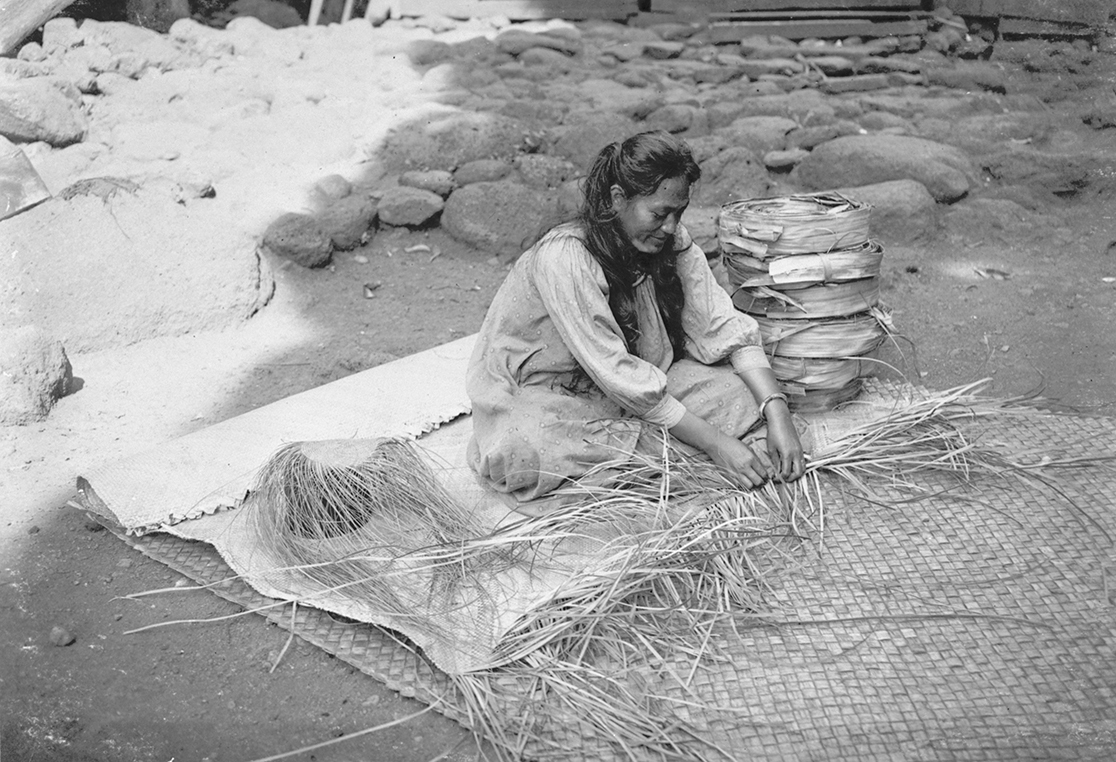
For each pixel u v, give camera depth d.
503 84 6.52
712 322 3.14
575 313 2.88
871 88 6.64
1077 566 2.74
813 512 2.97
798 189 5.51
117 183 4.66
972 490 3.07
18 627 2.77
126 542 3.07
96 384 3.96
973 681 2.39
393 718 2.43
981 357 3.99
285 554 2.86
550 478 2.96
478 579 2.73
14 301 4.14
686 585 2.70
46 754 2.39
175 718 2.46
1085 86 6.42
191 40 6.61
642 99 6.11
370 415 3.53
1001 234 5.04
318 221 4.94
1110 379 3.77
